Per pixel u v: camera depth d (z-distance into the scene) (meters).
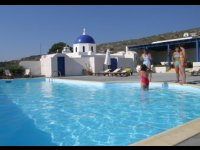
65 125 6.55
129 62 33.78
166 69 30.27
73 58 30.47
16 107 9.47
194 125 4.63
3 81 23.31
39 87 17.64
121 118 7.18
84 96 12.17
